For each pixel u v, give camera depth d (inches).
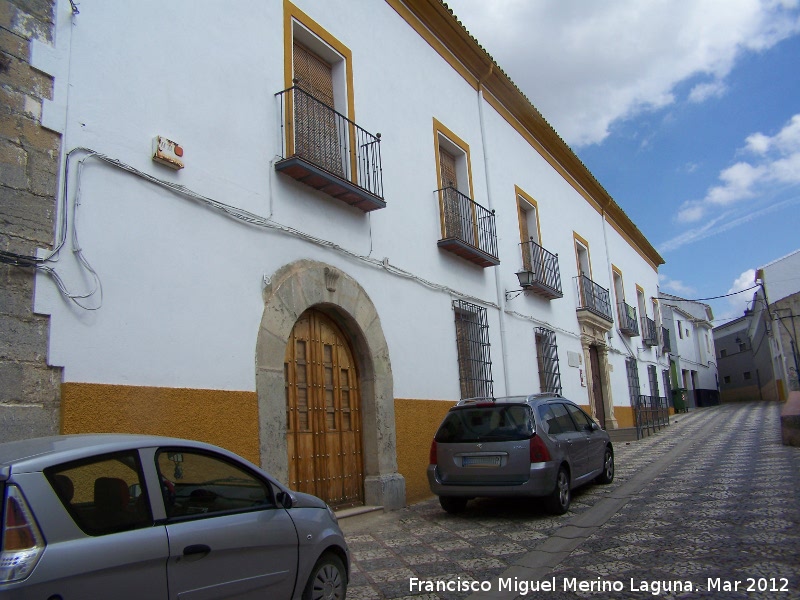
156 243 231.0
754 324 1574.8
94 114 216.8
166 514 130.1
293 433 289.9
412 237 394.3
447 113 465.1
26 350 185.9
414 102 422.9
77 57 214.5
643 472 417.7
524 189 584.1
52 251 196.9
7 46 195.2
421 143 422.9
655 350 1056.2
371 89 376.5
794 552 204.2
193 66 258.5
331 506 305.6
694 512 275.6
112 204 217.9
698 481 359.6
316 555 162.1
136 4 238.4
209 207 255.4
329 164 328.8
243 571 140.7
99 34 223.1
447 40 477.4
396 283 371.2
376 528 286.7
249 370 260.5
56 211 200.1
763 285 1275.8
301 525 160.6
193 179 250.4
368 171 352.5
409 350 372.5
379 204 342.3
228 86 273.9
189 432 230.4
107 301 210.7
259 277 273.9
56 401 191.6
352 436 328.8
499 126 552.7
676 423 923.4
